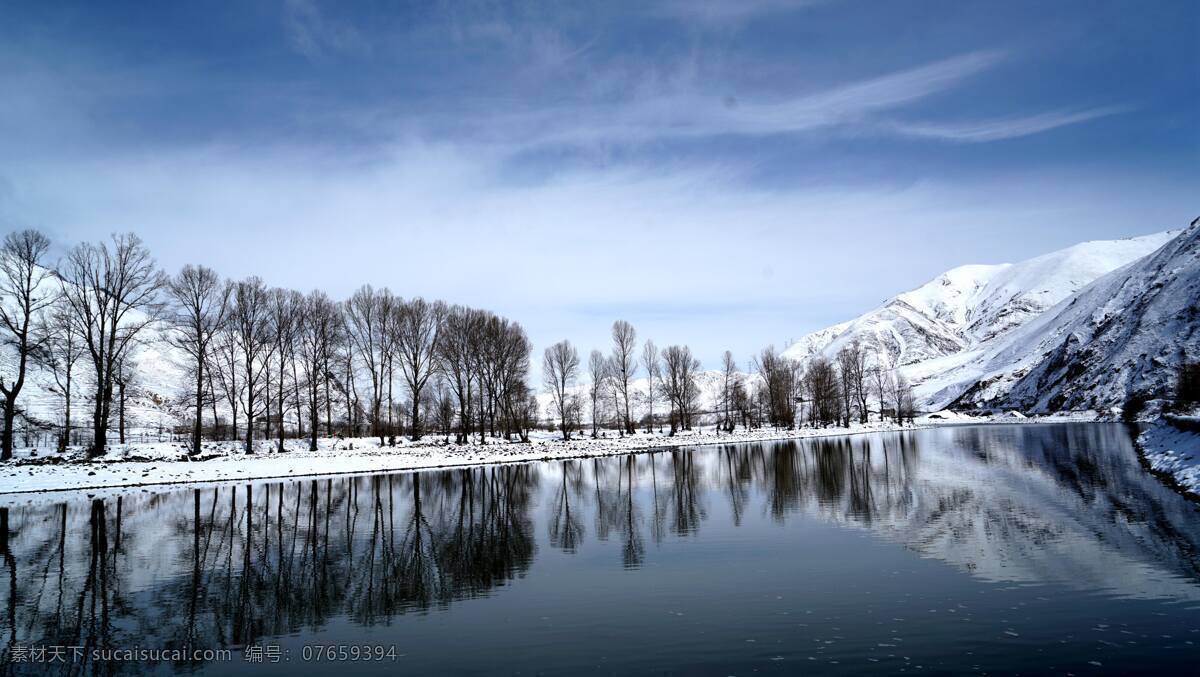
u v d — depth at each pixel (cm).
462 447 6028
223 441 5762
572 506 2873
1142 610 1265
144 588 1614
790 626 1248
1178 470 2947
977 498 2744
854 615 1302
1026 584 1466
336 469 4497
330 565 1828
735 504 2834
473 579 1662
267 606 1461
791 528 2241
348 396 6556
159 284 4534
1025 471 3697
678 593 1492
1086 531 1975
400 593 1549
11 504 3002
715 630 1238
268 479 4100
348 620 1360
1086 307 19888
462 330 6681
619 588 1549
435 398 8200
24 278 4122
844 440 8325
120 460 4181
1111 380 13462
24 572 1769
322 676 1075
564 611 1386
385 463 4725
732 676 1020
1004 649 1098
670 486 3569
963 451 5462
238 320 5162
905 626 1227
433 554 1953
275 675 1088
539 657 1129
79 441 5347
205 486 3722
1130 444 5309
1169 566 1552
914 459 4872
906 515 2408
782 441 8350
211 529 2373
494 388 7125
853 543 1962
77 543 2136
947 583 1498
